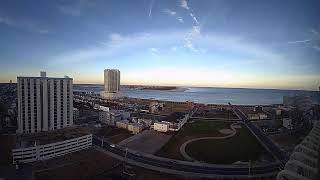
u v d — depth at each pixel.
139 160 141.50
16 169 122.12
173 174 122.25
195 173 124.00
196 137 196.75
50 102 178.25
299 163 79.19
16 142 147.38
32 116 171.25
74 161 135.75
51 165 128.75
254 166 133.88
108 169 125.81
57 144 143.38
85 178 113.50
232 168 131.12
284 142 182.00
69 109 191.00
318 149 82.75
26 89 168.62
